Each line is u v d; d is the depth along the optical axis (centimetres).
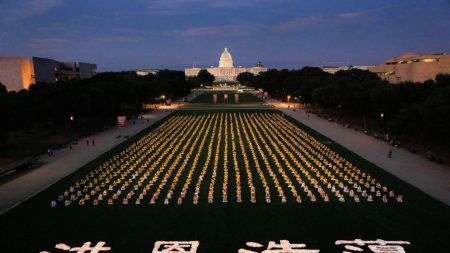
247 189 6316
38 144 10300
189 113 16912
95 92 12675
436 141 9644
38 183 6788
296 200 5803
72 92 12019
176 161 8181
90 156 8794
